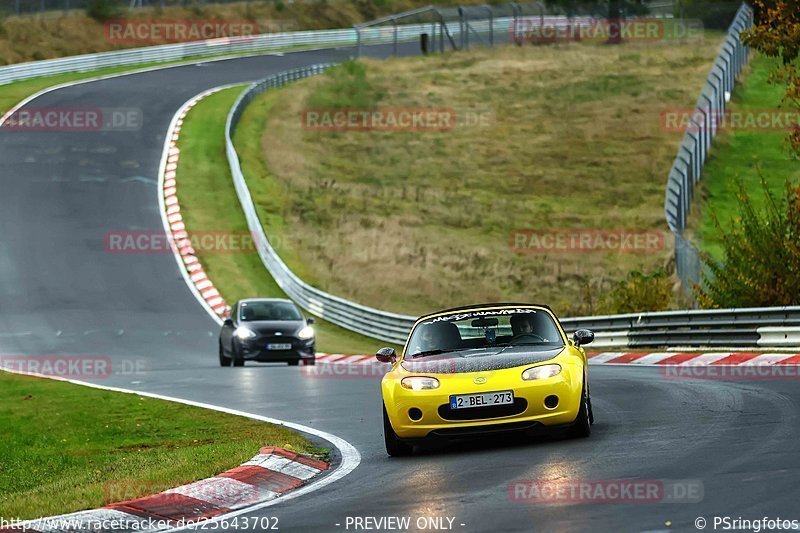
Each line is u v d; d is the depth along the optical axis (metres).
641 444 42.16
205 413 65.38
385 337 134.00
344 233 190.50
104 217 191.25
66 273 164.38
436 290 160.12
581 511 30.39
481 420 43.53
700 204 167.62
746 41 94.31
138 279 163.25
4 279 161.38
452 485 36.56
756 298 91.31
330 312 148.12
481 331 49.97
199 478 39.97
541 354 45.31
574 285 161.50
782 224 91.81
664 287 113.19
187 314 148.50
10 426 65.50
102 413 69.00
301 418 60.34
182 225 188.62
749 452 38.34
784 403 52.22
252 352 104.62
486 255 177.38
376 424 56.41
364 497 35.84
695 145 171.38
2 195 199.88
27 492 41.53
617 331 100.88
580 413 44.41
